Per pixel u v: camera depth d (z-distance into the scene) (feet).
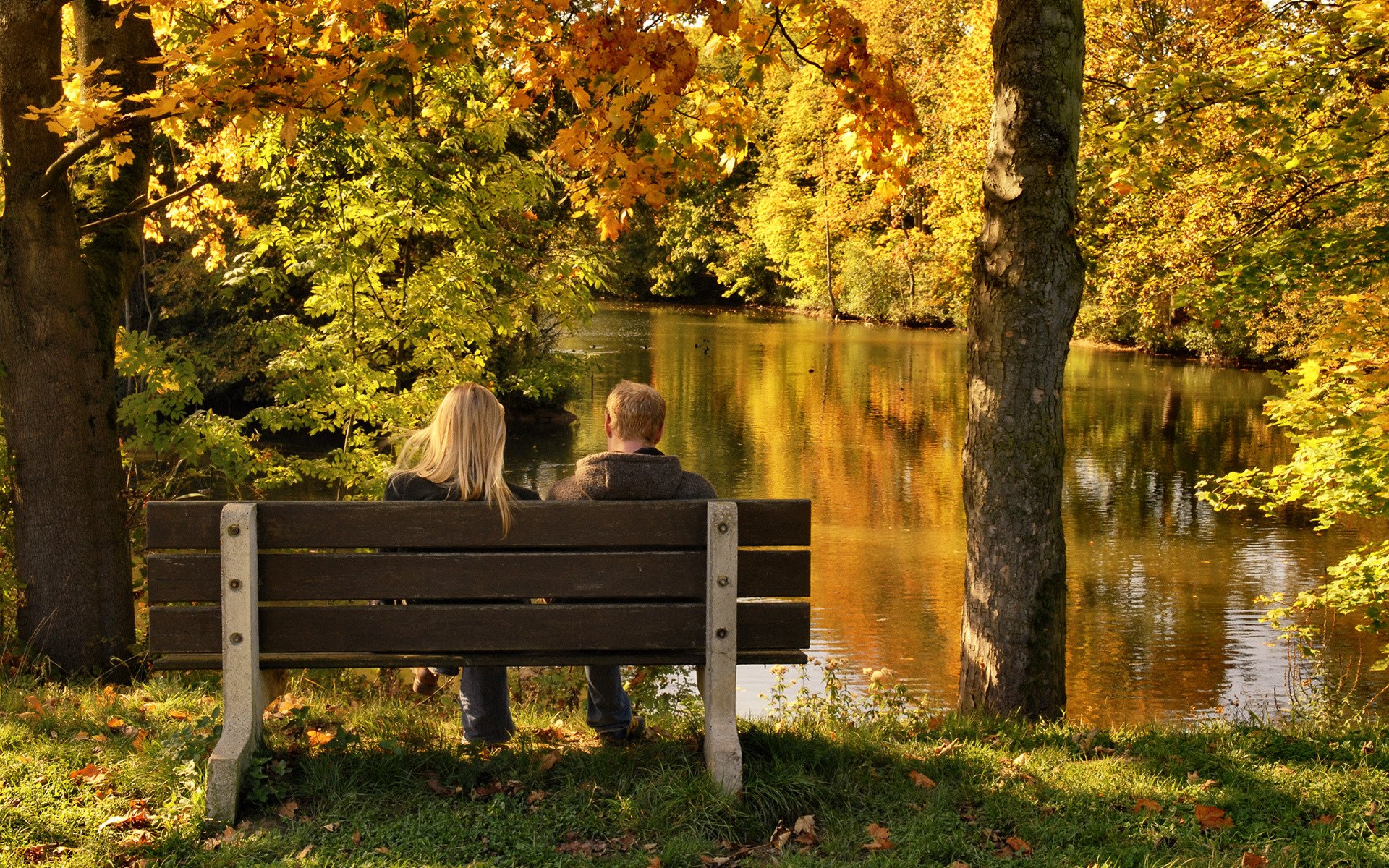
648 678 25.38
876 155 21.49
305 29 15.44
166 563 10.43
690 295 249.34
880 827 10.30
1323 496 26.43
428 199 32.40
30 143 18.52
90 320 19.51
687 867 9.56
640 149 18.03
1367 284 27.17
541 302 35.32
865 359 128.16
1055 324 16.51
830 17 19.81
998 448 16.72
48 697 14.98
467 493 10.94
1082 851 10.05
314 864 9.23
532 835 9.88
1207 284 28.68
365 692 20.12
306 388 30.01
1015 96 16.34
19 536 19.27
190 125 23.52
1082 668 34.01
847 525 52.95
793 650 11.20
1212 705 30.68
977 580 17.10
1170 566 46.60
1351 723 16.34
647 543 10.76
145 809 10.27
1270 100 27.12
